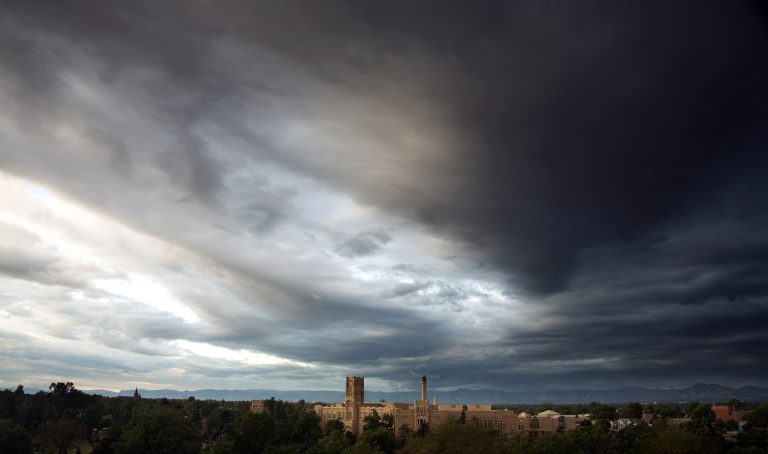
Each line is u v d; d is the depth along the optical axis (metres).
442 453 173.00
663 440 193.12
